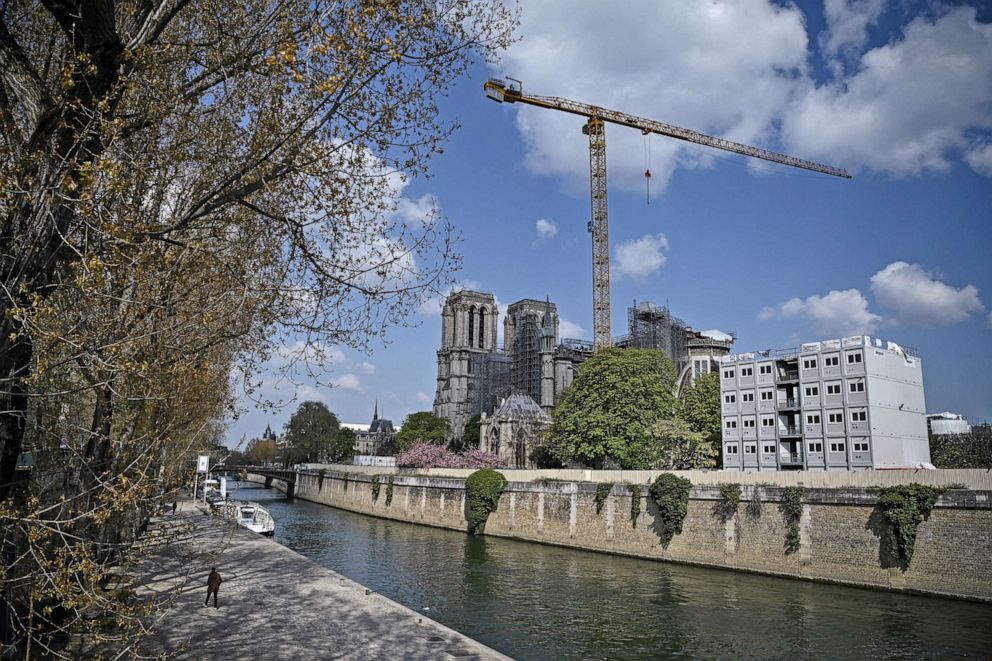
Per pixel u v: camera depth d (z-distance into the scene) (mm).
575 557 59188
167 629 25469
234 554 46062
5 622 13852
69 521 11555
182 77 14125
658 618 37438
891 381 75062
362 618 27922
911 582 40969
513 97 147625
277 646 23375
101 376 13602
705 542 52844
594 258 149625
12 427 11367
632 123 157125
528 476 75125
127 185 10898
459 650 23156
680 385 126000
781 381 81688
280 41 13078
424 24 13289
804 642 32750
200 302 15109
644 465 83812
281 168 13305
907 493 41406
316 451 177875
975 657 30203
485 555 61062
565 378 173750
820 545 45781
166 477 19297
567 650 31984
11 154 11531
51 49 12820
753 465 83562
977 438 87875
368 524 90812
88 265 10477
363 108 13781
